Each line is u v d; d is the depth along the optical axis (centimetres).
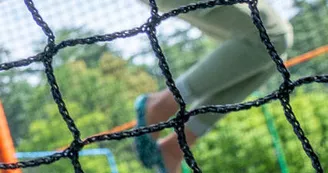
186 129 239
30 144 789
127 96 787
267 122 554
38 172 681
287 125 655
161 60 122
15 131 632
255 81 240
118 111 781
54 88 127
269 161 672
